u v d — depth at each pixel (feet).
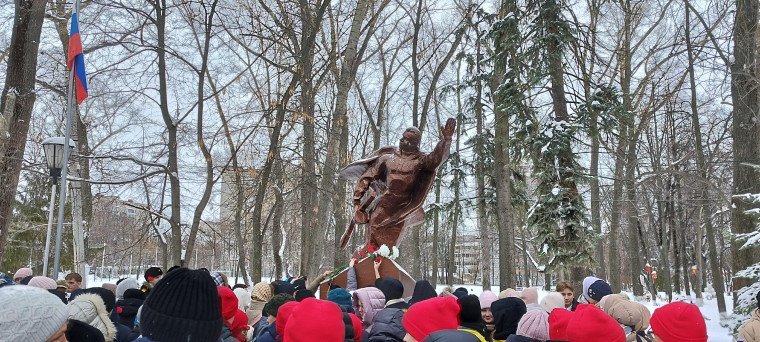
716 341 51.67
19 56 40.37
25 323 6.97
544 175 53.72
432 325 12.14
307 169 58.85
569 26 55.11
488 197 85.20
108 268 129.59
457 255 254.88
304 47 57.82
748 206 44.68
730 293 140.05
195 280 8.37
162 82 50.93
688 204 91.66
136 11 48.93
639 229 127.03
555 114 56.80
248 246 109.60
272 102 61.11
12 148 39.04
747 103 45.32
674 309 13.61
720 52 52.34
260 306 20.90
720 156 75.77
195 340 8.11
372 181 31.83
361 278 28.60
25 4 41.29
